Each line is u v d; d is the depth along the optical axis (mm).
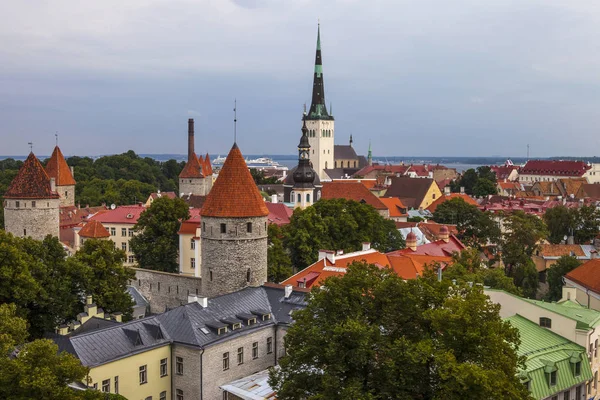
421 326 49312
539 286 130625
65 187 183625
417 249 112125
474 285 50656
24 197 121812
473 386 40812
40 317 77562
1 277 73000
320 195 185875
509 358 45062
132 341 63156
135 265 140500
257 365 71562
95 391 47594
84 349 59469
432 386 45562
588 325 61781
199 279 100938
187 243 124562
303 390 48688
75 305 82250
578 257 141750
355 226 125500
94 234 135500
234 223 83062
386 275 54594
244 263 83938
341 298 50250
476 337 43875
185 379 65250
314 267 92000
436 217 168625
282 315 74438
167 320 67688
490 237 147125
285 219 146625
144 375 63375
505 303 66250
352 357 45812
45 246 84625
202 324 67750
